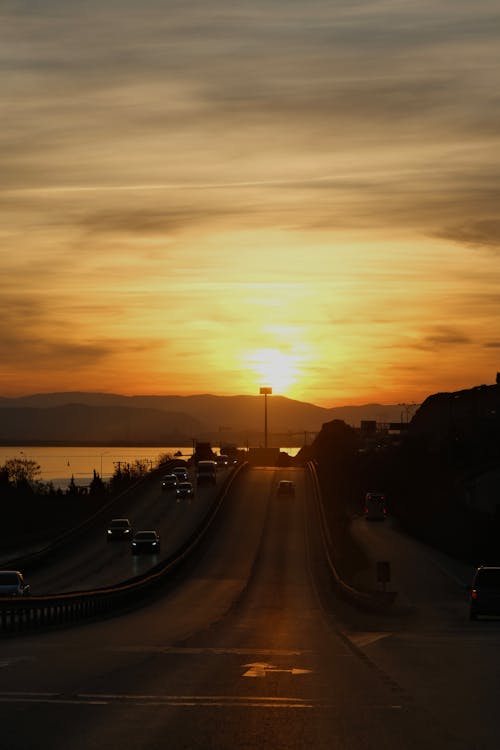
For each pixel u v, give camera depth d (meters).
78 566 73.50
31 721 13.06
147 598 54.97
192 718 13.42
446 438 152.00
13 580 46.00
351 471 157.62
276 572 70.75
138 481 129.62
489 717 13.73
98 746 11.43
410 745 11.72
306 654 23.16
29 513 105.88
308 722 13.20
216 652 23.53
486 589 40.91
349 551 82.75
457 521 93.69
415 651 24.12
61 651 23.56
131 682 17.16
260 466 163.38
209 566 74.12
